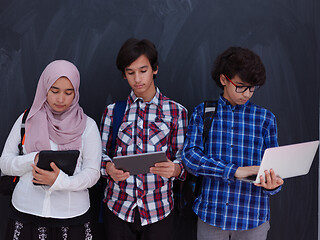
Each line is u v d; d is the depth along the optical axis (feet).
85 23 7.41
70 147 5.87
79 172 5.81
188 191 6.77
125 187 6.16
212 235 6.15
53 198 5.63
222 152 6.11
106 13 7.42
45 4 7.34
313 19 7.74
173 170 5.74
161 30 7.50
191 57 7.57
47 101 6.01
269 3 7.64
